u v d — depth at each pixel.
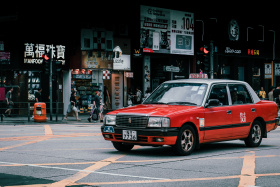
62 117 25.11
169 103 10.48
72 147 11.48
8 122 23.30
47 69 24.31
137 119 9.60
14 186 6.50
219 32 36.44
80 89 29.70
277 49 41.28
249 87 11.84
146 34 31.89
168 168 8.12
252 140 11.58
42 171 7.79
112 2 30.33
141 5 31.59
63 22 28.64
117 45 30.70
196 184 6.69
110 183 6.75
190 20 34.56
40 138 13.98
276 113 12.47
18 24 27.31
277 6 40.44
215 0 35.84
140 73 32.75
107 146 11.73
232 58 38.34
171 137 9.38
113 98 31.22
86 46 29.52
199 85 10.70
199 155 9.91
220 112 10.54
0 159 9.24
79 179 7.07
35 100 28.16
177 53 33.62
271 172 7.75
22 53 27.38
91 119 26.42
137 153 10.25
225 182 6.84
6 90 27.42
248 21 38.97
